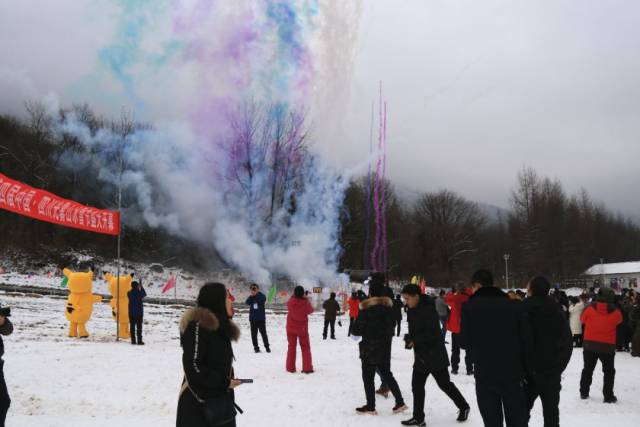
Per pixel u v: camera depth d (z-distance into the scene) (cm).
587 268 8406
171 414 747
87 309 1572
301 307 1104
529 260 8038
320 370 1138
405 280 7894
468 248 8650
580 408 846
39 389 871
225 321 435
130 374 1015
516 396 563
